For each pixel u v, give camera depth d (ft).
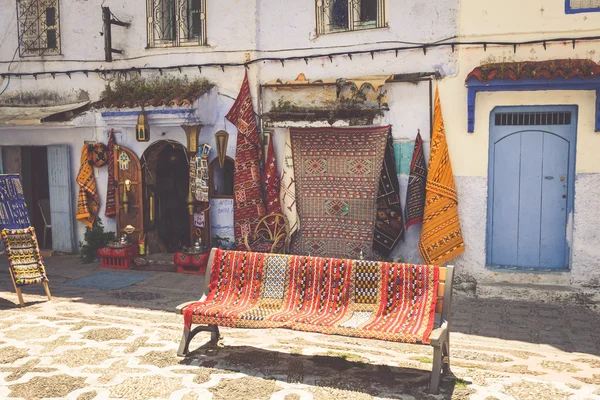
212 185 31.76
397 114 27.37
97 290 27.20
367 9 28.32
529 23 24.85
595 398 14.74
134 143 32.94
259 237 29.58
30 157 38.27
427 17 26.50
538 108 25.12
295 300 17.22
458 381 15.89
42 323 21.24
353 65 28.30
